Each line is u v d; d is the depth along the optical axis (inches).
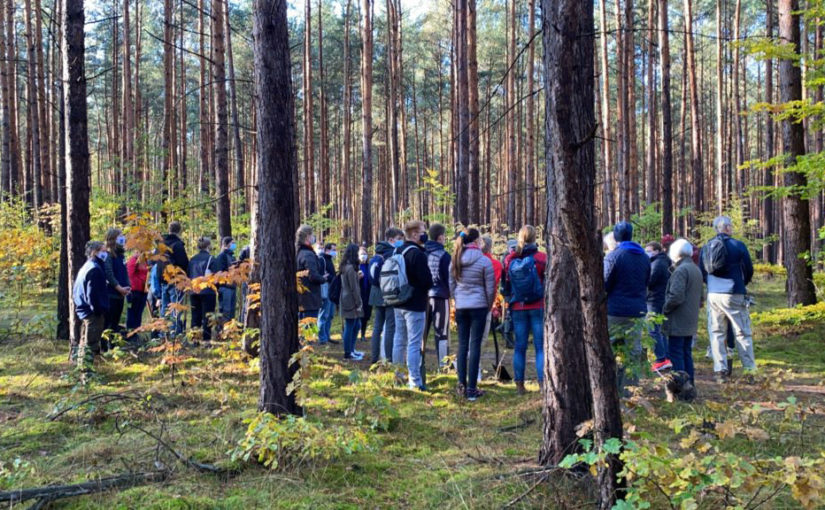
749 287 740.7
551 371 150.5
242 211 770.8
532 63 548.7
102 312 264.8
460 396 239.5
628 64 782.5
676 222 959.6
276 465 147.9
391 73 977.5
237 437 177.3
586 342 115.0
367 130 715.4
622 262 216.2
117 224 606.9
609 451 104.1
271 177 173.3
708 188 1349.7
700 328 426.9
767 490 135.8
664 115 579.8
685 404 215.0
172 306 261.9
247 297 288.2
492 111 1328.7
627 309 216.7
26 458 164.9
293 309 176.7
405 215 586.9
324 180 1049.5
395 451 176.2
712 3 1095.6
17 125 866.8
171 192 616.1
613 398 114.0
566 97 108.4
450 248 450.9
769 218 993.5
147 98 1380.4
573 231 109.8
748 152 1338.6
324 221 738.8
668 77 578.2
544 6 129.3
